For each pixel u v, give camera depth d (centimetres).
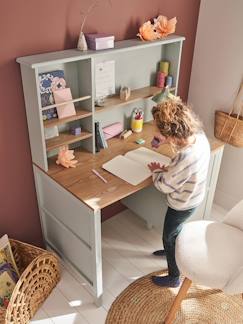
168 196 175
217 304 195
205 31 238
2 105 169
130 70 213
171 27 208
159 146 205
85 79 182
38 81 158
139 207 233
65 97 180
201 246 165
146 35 198
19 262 204
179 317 188
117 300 196
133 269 216
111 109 210
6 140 178
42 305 193
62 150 187
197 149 159
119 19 195
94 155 198
